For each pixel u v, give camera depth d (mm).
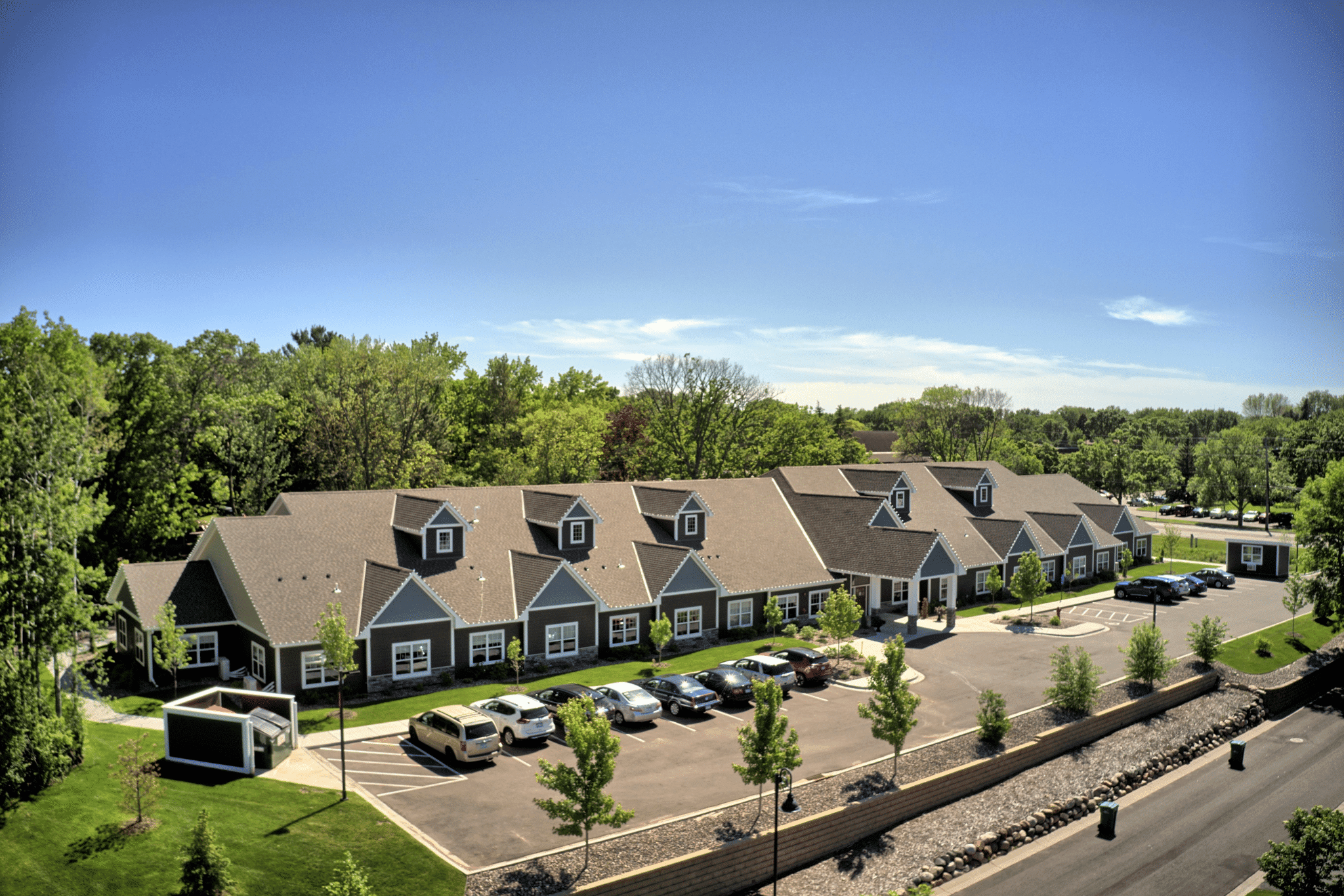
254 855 23859
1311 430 120250
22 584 27156
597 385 130000
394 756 32500
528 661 45219
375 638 40688
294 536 44625
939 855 28672
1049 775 35094
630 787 30094
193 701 32562
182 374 62562
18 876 22125
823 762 32969
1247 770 37875
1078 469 122250
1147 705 42469
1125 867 28719
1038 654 49906
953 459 123000
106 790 27250
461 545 47781
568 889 23047
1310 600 55875
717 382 91938
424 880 23344
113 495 57094
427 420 82062
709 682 40906
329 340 141875
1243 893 26984
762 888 26312
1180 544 99125
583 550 51875
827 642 51719
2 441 27344
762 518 62156
